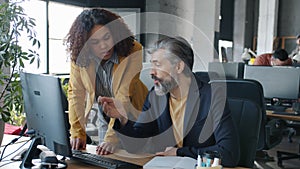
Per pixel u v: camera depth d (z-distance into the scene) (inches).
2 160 54.9
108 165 49.9
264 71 126.0
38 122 52.0
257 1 391.9
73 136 58.1
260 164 137.9
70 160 53.6
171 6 243.9
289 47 380.2
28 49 74.9
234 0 376.5
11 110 65.5
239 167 51.4
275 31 358.3
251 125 61.7
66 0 201.9
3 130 59.5
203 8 254.1
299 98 121.0
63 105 45.9
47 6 186.9
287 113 110.5
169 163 49.1
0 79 65.9
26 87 53.1
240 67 156.3
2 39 66.2
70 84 57.1
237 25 378.6
